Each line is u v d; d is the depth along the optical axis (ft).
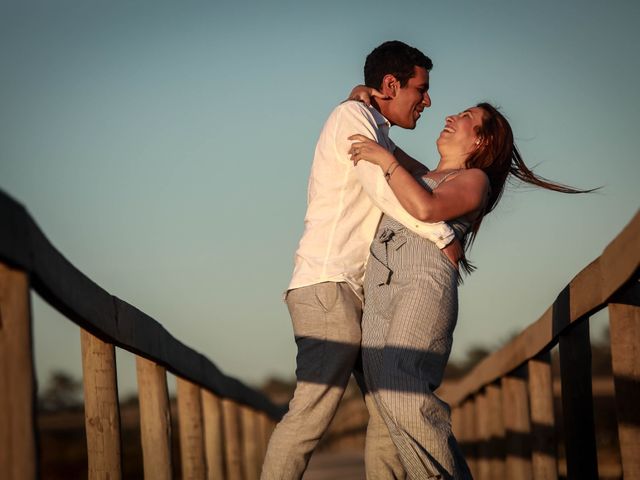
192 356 17.40
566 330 13.39
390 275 11.93
